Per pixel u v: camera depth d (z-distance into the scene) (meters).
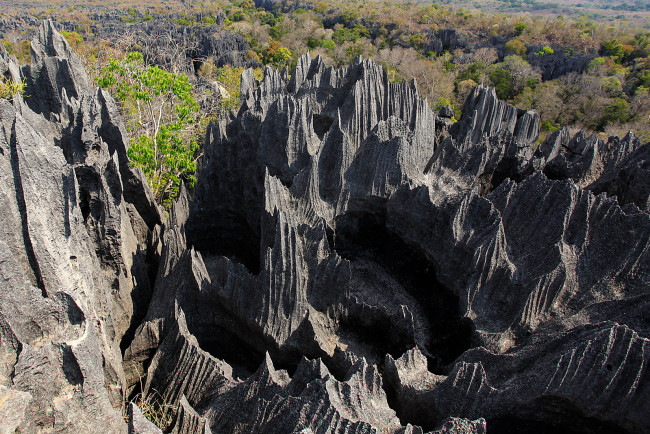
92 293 22.44
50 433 16.02
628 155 30.11
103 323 22.62
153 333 25.16
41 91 40.50
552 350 19.56
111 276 27.47
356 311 26.61
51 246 20.08
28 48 82.44
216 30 113.88
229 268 26.00
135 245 30.14
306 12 161.75
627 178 28.58
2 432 13.44
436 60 106.81
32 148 19.78
